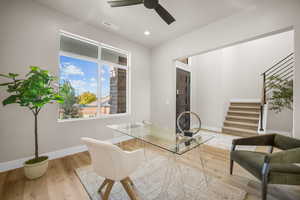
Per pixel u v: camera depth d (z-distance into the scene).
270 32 2.02
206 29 2.79
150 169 2.05
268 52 4.38
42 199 1.43
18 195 1.48
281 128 3.89
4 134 1.93
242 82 4.85
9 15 1.96
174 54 3.45
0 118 1.90
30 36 2.13
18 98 1.70
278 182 1.25
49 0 2.16
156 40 3.57
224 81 4.81
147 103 4.03
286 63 4.03
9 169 1.96
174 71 3.60
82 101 2.82
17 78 2.02
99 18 2.62
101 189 1.55
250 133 3.60
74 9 2.37
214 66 4.78
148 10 2.38
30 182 1.70
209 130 4.73
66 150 2.51
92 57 2.98
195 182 1.72
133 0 1.75
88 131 2.82
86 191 1.56
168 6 2.25
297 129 1.77
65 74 2.60
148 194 1.51
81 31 2.69
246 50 4.79
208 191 1.55
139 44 3.79
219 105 4.61
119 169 1.21
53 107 2.37
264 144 1.86
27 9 2.10
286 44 4.09
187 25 2.81
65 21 2.49
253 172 1.42
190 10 2.35
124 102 3.62
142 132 2.04
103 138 3.05
